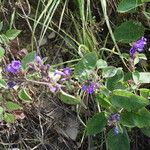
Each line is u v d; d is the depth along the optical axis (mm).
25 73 409
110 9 515
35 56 422
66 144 496
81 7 488
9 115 471
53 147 496
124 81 439
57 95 485
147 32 512
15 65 401
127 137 431
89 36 504
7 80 429
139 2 456
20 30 509
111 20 521
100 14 521
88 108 488
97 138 490
